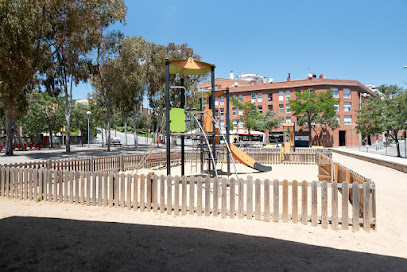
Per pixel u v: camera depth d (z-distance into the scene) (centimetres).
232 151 1346
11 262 363
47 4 1844
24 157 2272
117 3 2712
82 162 1239
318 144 5056
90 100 5153
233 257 399
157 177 648
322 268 369
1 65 1669
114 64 3119
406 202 781
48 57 2466
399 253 432
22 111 2219
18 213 631
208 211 611
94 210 664
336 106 4794
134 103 4009
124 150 3509
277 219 576
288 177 1271
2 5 1563
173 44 4184
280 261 388
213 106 1133
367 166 1730
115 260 379
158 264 370
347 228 539
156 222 571
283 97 5438
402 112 2242
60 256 388
